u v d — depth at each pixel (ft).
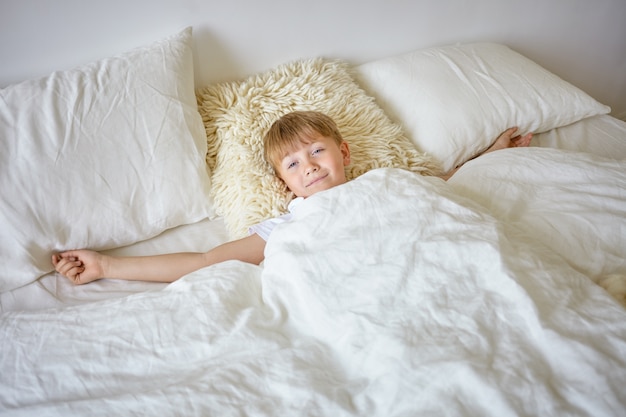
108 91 4.01
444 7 5.57
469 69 5.11
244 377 2.51
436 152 4.66
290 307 2.96
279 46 5.13
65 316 2.98
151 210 3.90
